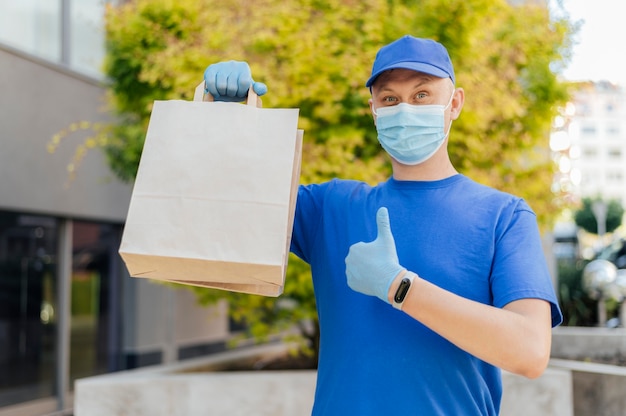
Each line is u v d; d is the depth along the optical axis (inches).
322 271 72.0
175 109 67.3
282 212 62.1
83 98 354.9
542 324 60.2
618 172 3009.4
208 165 64.2
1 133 302.7
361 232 70.4
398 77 71.9
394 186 72.7
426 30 203.6
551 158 242.8
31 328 330.3
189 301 448.5
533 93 235.3
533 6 241.1
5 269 317.7
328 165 200.7
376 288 60.4
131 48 236.5
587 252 590.2
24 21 325.1
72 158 346.0
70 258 353.4
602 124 3002.0
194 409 202.1
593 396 204.1
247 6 217.8
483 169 226.4
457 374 63.9
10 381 317.1
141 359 399.5
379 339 65.4
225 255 61.2
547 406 190.2
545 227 246.8
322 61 203.9
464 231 67.1
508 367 58.7
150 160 65.2
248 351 291.9
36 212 321.7
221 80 73.0
